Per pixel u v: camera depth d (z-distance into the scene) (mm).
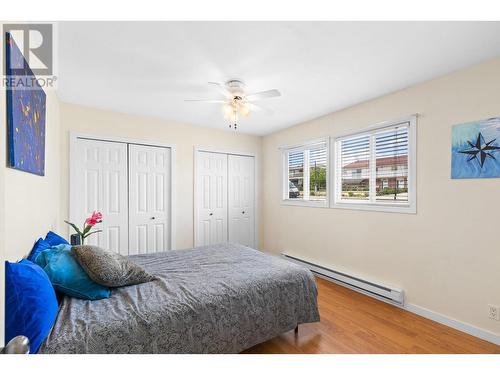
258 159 4766
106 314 1297
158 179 3703
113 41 1722
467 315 2100
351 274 3035
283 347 1903
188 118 3646
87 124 3137
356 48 1818
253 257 2436
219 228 4305
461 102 2135
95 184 3223
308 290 2029
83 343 1101
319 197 3643
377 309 2535
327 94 2689
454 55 1913
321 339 2014
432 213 2328
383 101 2736
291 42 1744
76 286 1454
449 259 2215
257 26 1575
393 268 2652
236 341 1602
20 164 1269
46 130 2051
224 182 4371
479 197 2035
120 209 3395
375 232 2836
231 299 1622
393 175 2697
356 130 3023
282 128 4199
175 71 2170
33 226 1608
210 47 1807
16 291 999
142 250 3559
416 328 2180
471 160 2074
